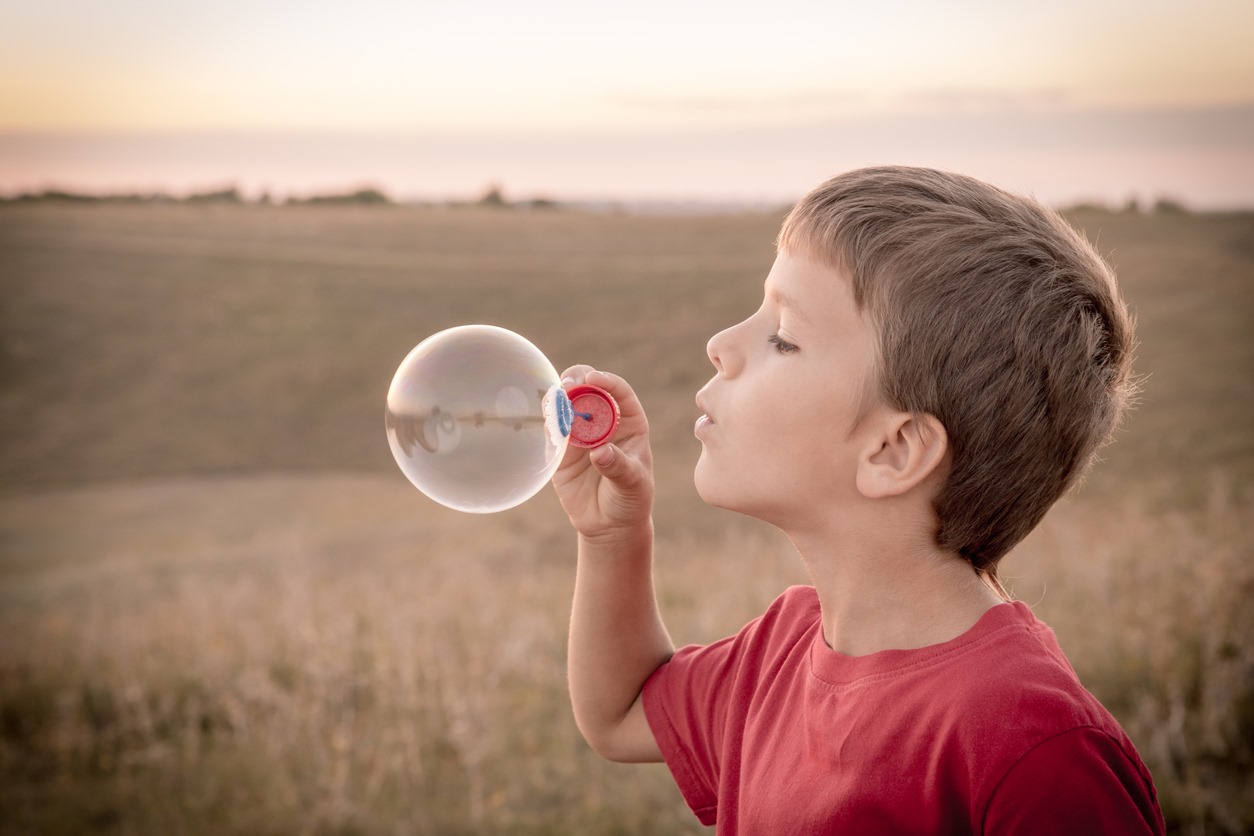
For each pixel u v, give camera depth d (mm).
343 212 57938
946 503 1150
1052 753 975
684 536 12070
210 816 4312
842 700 1156
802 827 1127
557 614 7188
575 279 37375
